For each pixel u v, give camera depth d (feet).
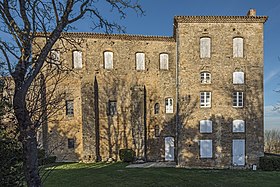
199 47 75.10
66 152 82.79
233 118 73.67
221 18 74.49
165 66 86.84
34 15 18.45
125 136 83.97
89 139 81.15
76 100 83.56
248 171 66.49
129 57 85.71
